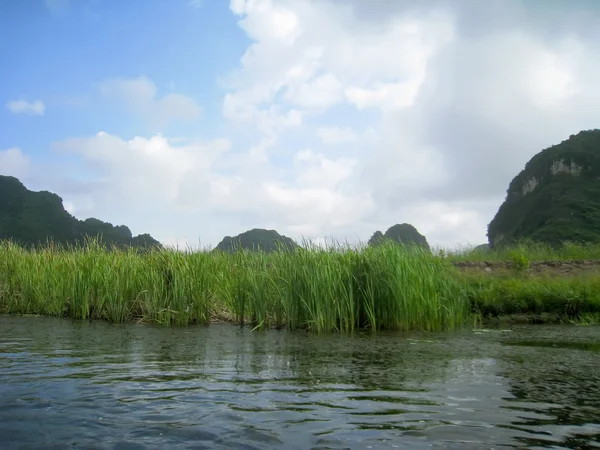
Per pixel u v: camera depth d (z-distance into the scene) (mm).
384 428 3355
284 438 3125
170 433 3193
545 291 13289
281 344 7555
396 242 11422
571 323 12195
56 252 13555
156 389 4410
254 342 7723
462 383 4867
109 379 4801
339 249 10906
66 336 8039
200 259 11047
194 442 3031
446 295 11023
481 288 13789
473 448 2994
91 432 3199
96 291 11117
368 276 10188
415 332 9648
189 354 6445
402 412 3770
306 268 9945
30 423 3373
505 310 12875
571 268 18453
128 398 4066
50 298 11789
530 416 3686
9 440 3035
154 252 11711
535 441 3131
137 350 6691
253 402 4008
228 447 2949
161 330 9156
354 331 9633
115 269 11250
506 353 6949
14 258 13359
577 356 6711
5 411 3648
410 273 10242
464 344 7883
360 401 4102
